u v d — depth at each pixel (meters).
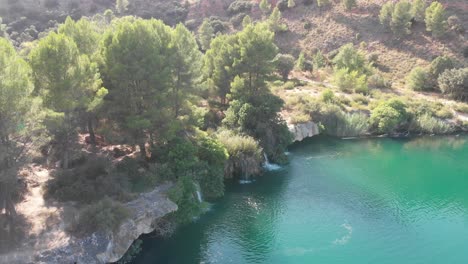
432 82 85.12
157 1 128.62
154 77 39.91
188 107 46.25
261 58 58.34
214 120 58.38
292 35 111.25
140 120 38.62
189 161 41.53
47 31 98.50
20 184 36.31
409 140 66.88
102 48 41.31
